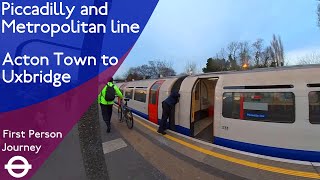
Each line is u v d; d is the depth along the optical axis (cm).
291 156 744
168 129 1101
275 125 770
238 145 845
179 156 700
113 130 1061
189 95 1074
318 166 602
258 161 638
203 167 614
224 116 888
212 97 1448
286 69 792
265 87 802
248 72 861
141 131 1041
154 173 585
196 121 1309
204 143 821
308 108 730
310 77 741
